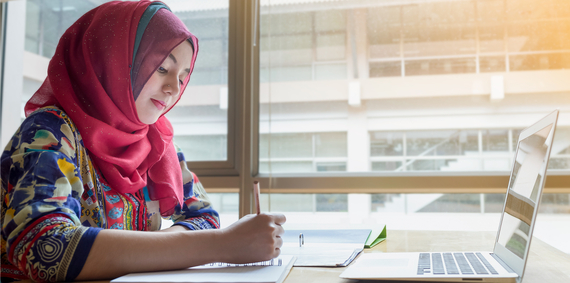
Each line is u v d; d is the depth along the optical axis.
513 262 0.64
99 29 0.95
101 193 0.89
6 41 1.97
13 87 1.99
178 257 0.65
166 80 1.00
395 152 1.97
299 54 1.99
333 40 1.99
